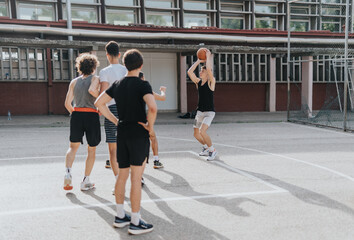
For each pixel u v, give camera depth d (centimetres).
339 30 2109
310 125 1387
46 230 370
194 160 723
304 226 383
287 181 564
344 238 353
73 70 1756
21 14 1761
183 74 1914
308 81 1838
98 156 752
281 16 2191
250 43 2003
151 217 408
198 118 739
